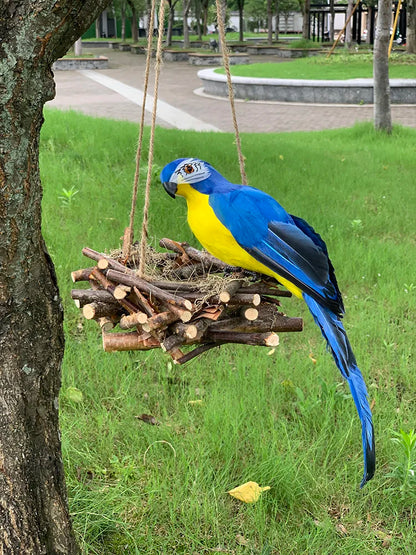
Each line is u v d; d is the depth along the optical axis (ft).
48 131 11.24
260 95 22.84
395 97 21.39
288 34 66.13
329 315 3.18
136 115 18.85
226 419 4.31
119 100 22.00
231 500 3.97
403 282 6.41
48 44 2.77
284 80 22.38
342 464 4.19
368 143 13.58
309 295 3.17
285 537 3.76
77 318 5.57
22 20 2.71
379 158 11.78
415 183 10.02
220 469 4.10
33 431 3.16
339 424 4.42
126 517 3.89
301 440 4.33
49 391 3.19
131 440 4.30
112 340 3.23
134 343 3.24
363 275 6.50
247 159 10.73
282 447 4.22
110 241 6.63
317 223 7.68
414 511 3.98
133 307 3.26
